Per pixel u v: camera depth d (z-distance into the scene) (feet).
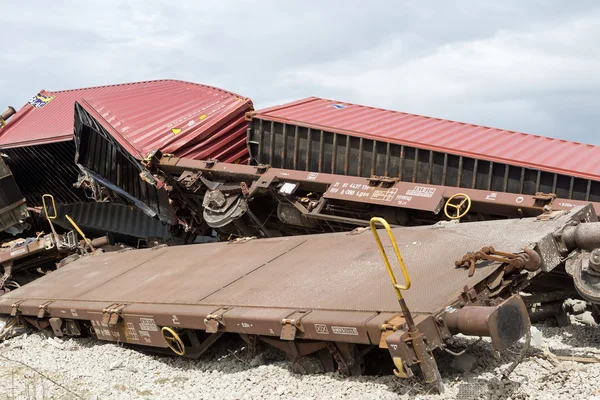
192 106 58.75
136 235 71.97
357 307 21.42
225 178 49.57
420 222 41.73
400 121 48.70
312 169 48.14
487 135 44.39
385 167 43.78
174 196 53.67
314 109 52.60
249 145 51.88
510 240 22.40
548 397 17.87
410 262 23.81
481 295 20.11
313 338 21.57
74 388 26.00
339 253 27.40
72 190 74.90
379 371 22.99
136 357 29.96
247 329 23.95
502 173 38.96
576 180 36.17
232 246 34.78
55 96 85.81
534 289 29.09
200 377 25.62
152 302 29.27
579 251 22.03
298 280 25.72
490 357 21.94
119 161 57.41
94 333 33.83
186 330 27.94
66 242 52.80
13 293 42.39
